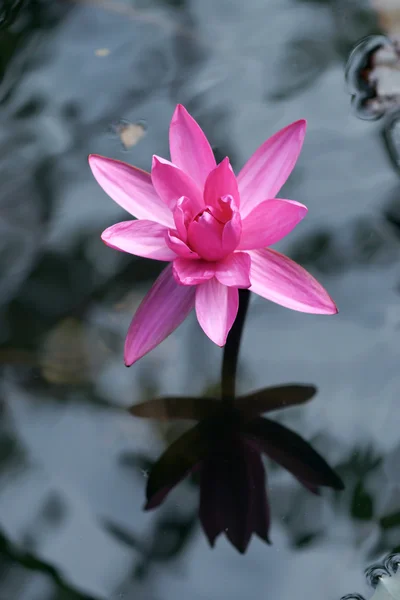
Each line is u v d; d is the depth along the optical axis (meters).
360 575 1.03
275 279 1.08
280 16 1.19
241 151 1.14
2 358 1.10
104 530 1.06
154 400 1.08
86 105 1.18
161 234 1.08
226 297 1.07
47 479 1.07
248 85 1.17
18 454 1.08
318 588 1.03
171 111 1.17
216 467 1.07
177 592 1.04
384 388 1.07
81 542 1.06
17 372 1.10
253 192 1.08
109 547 1.05
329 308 1.07
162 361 1.09
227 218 1.07
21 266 1.13
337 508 1.05
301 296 1.07
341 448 1.06
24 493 1.07
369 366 1.08
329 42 1.18
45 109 1.18
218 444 1.07
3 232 1.14
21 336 1.10
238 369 1.08
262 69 1.17
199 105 1.16
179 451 1.07
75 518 1.06
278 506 1.05
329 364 1.08
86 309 1.11
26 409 1.09
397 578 1.03
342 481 1.05
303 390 1.08
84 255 1.13
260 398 1.08
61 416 1.08
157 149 1.15
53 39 1.21
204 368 1.09
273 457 1.07
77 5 1.22
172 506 1.06
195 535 1.05
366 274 1.10
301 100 1.16
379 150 1.13
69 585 1.04
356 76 1.16
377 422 1.06
